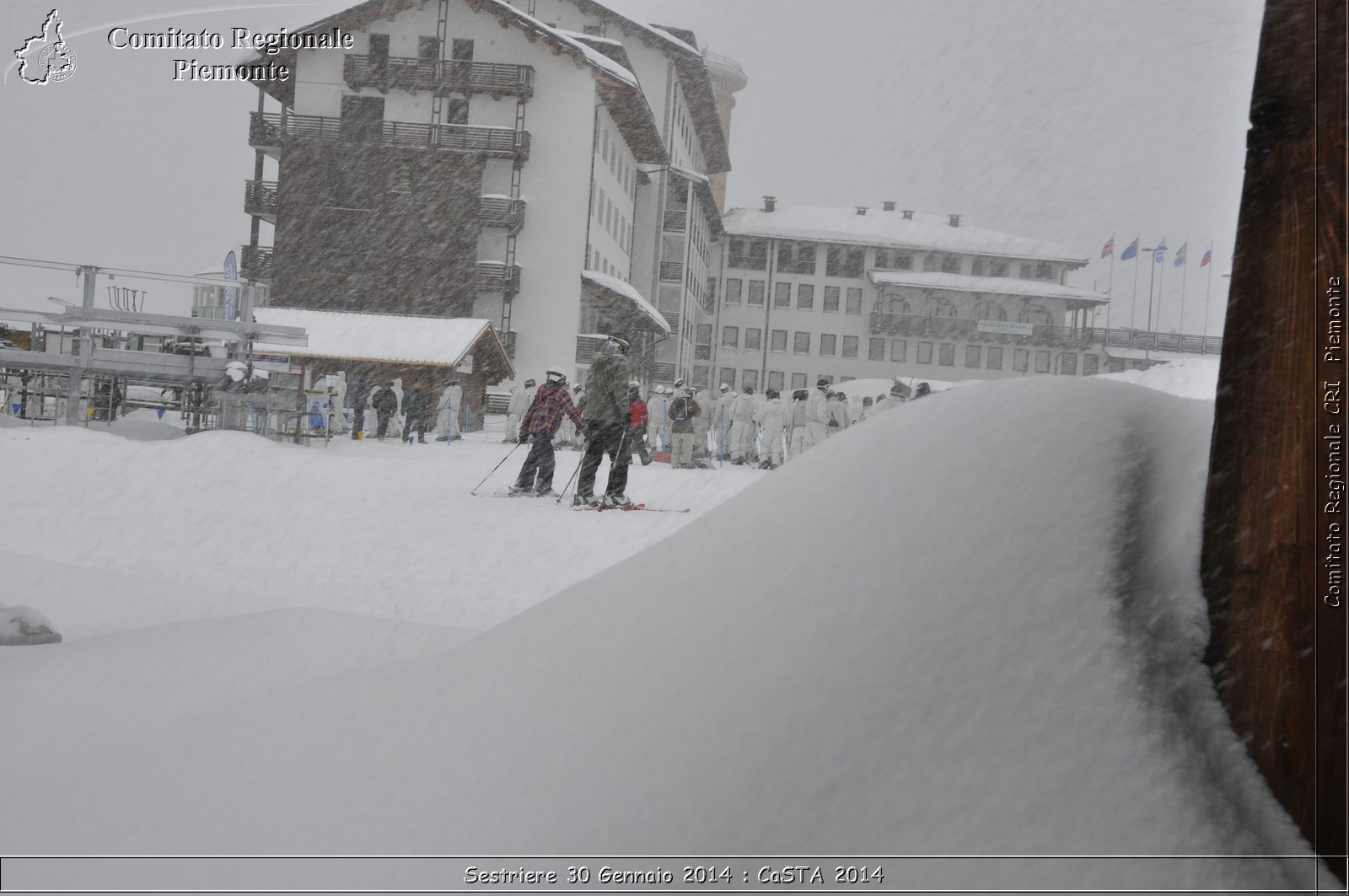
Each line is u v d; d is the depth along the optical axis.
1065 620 2.14
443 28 43.59
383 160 43.34
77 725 3.83
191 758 2.99
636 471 19.80
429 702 2.83
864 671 2.14
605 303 46.97
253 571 8.45
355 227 43.69
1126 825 1.87
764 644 2.31
